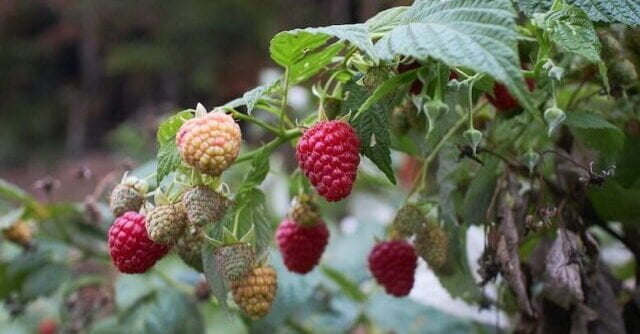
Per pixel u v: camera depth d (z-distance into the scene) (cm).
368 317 54
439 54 28
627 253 54
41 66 270
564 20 32
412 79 33
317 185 32
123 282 54
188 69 230
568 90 41
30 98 269
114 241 35
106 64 247
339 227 85
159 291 53
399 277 40
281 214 72
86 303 56
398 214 39
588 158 40
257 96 33
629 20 33
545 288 38
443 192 40
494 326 51
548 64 33
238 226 37
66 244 56
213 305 54
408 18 31
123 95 253
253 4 221
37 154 252
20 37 273
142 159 110
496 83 37
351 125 33
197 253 36
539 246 40
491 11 29
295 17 207
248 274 35
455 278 42
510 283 37
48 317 70
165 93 236
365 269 56
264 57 219
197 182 33
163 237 33
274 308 48
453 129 38
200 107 32
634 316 41
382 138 33
